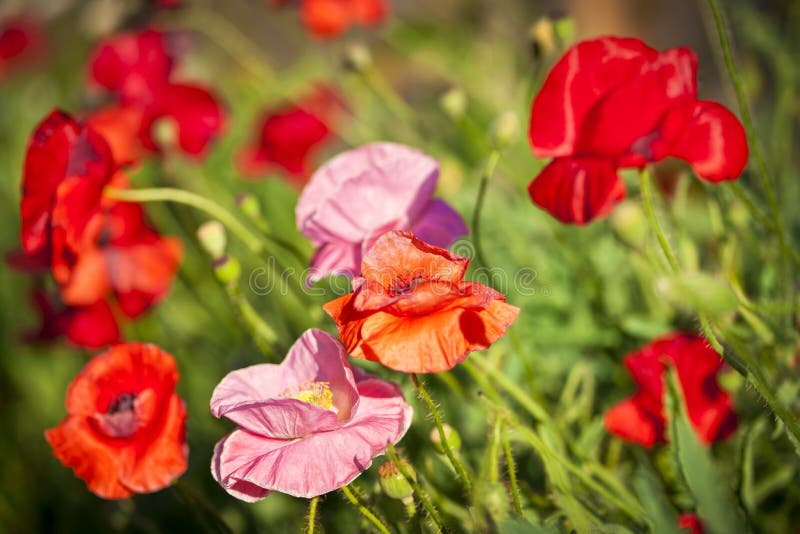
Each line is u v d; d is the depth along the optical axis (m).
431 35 1.42
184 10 1.25
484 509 0.67
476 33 1.58
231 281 0.74
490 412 0.69
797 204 0.92
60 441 0.70
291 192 1.34
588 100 0.70
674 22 1.79
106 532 0.98
